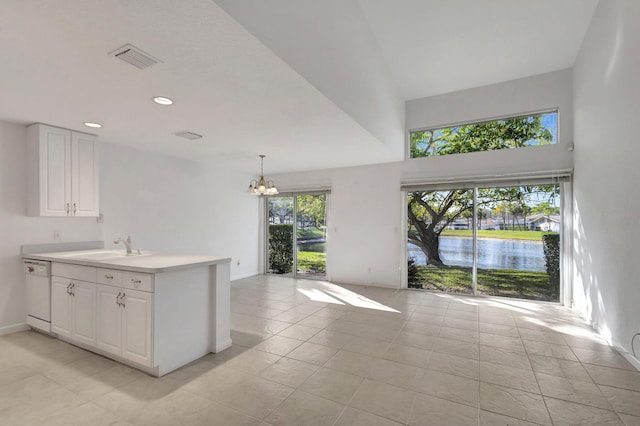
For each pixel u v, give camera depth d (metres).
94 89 2.46
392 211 5.67
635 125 2.58
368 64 3.67
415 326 3.60
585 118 3.81
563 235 4.49
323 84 2.61
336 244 6.21
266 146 4.41
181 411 1.96
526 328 3.54
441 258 5.39
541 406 2.04
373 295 5.11
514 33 3.73
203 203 5.70
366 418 1.90
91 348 2.84
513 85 4.78
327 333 3.37
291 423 1.85
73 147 3.61
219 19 1.61
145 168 4.69
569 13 3.41
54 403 2.04
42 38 1.74
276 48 1.99
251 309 4.29
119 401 2.06
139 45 1.84
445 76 4.72
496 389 2.24
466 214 5.20
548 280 4.66
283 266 6.98
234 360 2.70
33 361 2.65
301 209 6.78
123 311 2.52
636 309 2.58
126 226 4.42
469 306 4.45
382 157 5.23
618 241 2.91
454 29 3.68
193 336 2.69
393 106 4.76
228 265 3.01
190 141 4.13
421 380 2.37
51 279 3.13
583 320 3.82
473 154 5.03
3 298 3.29
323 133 3.75
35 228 3.52
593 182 3.55
